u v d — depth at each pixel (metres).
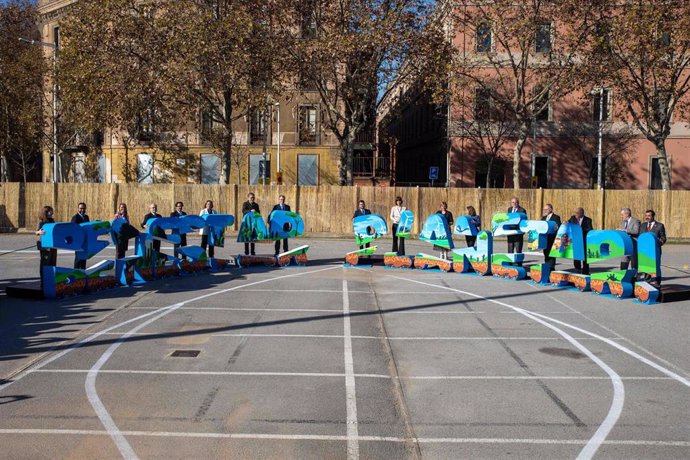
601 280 14.39
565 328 10.91
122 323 10.97
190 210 33.88
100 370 8.12
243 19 28.41
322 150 43.69
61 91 36.34
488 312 12.30
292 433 6.07
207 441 5.85
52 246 13.04
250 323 11.06
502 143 41.41
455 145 42.06
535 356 9.03
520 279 16.73
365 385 7.60
